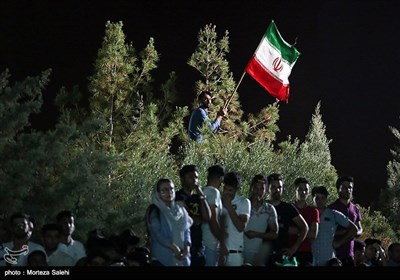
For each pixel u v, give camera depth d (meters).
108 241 22.86
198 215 24.03
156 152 35.44
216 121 36.72
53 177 28.84
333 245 27.17
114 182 30.48
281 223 25.70
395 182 45.75
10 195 26.58
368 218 39.06
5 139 27.97
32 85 28.61
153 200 23.36
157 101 39.31
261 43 36.94
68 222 23.95
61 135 28.30
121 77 37.78
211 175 24.64
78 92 37.94
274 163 36.81
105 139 36.31
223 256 24.22
